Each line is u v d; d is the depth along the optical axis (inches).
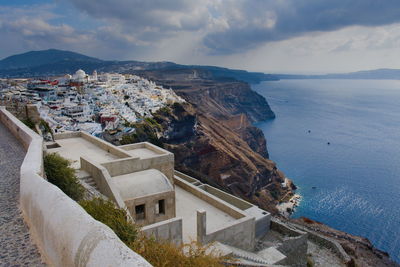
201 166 5196.9
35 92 5999.0
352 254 1277.1
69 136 1177.4
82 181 700.0
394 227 3457.2
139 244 362.9
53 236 206.7
